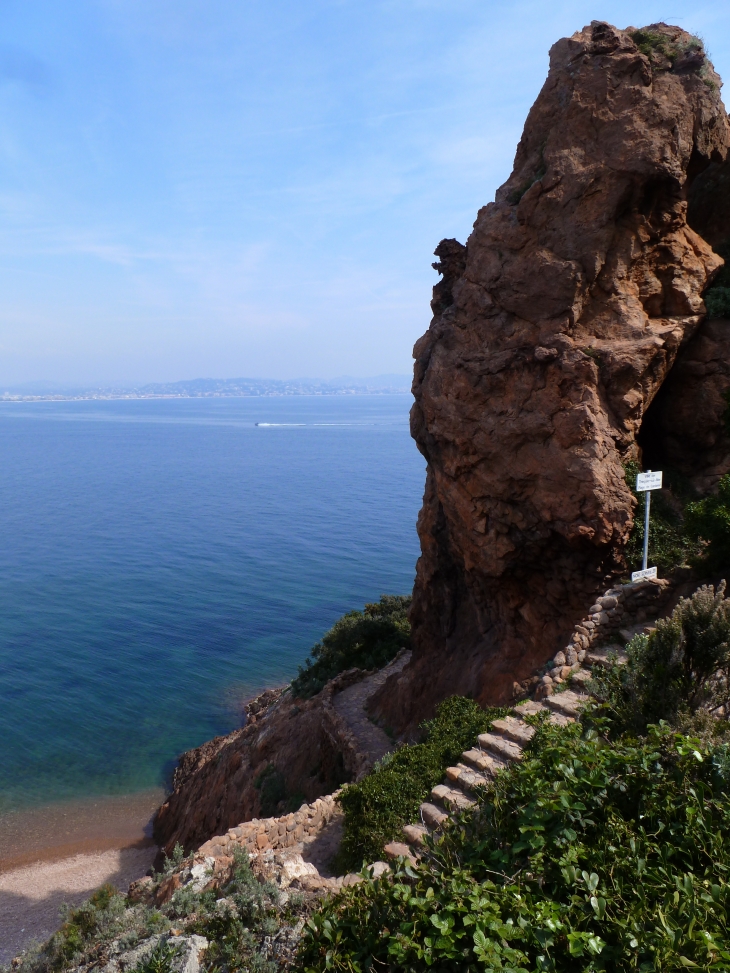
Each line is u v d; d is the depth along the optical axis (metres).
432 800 10.87
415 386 22.88
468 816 8.20
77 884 30.02
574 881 6.27
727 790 7.27
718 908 5.81
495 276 19.11
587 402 17.36
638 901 5.97
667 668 9.73
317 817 15.01
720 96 19.39
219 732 46.81
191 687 54.09
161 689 53.72
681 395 19.73
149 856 32.53
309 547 103.94
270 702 47.59
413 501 147.12
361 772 21.34
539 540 18.16
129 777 41.22
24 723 47.69
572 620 18.44
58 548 106.00
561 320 18.08
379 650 34.59
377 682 30.67
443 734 14.93
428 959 5.63
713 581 14.79
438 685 22.92
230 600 77.31
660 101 18.06
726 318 19.50
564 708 11.81
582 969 5.52
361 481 181.62
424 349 22.73
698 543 17.27
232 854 12.92
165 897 11.67
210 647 62.78
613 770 7.70
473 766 11.20
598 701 11.07
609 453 17.30
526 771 8.05
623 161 17.72
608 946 5.55
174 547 105.62
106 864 31.81
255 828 14.44
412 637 26.67
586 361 17.50
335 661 35.41
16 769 41.88
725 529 14.23
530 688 16.17
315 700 29.77
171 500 154.12
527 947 5.77
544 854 6.73
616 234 18.20
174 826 33.66
